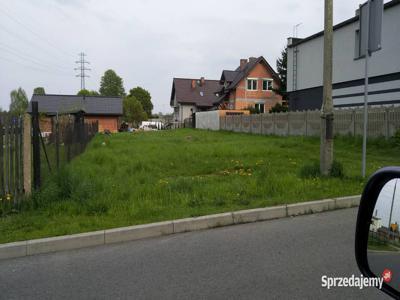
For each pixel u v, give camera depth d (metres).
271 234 4.89
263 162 10.31
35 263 4.12
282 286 3.39
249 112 35.50
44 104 47.38
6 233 4.74
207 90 57.38
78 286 3.50
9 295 3.36
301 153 12.45
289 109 28.86
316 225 5.23
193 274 3.69
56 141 8.88
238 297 3.21
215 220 5.29
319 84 25.25
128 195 6.45
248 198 6.29
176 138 22.72
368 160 10.74
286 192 6.54
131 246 4.58
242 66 48.97
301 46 27.20
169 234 5.02
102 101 49.66
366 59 7.38
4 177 5.85
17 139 6.07
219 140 19.98
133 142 19.30
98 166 9.91
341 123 17.45
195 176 8.51
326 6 7.42
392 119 14.41
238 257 4.11
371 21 7.04
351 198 6.21
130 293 3.33
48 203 5.91
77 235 4.61
